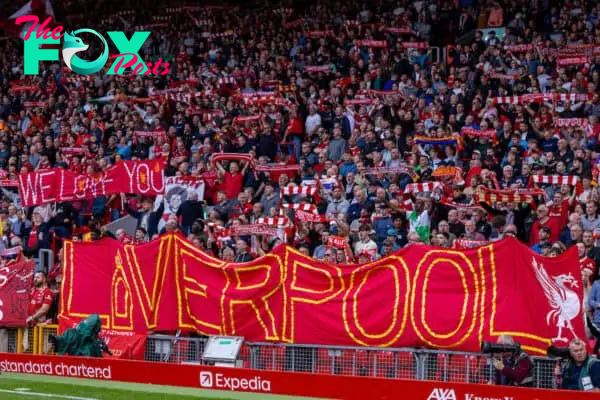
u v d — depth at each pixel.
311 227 24.12
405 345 18.66
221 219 26.98
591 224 22.86
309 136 31.98
